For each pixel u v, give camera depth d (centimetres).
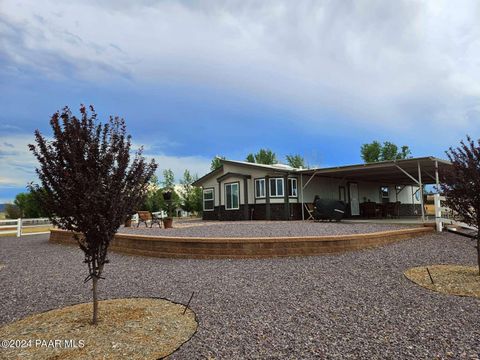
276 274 604
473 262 686
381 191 2336
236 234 940
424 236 1006
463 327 363
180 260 760
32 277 651
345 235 803
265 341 335
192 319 396
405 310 419
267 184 1756
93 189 342
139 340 337
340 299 464
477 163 560
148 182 412
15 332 365
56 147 349
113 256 868
